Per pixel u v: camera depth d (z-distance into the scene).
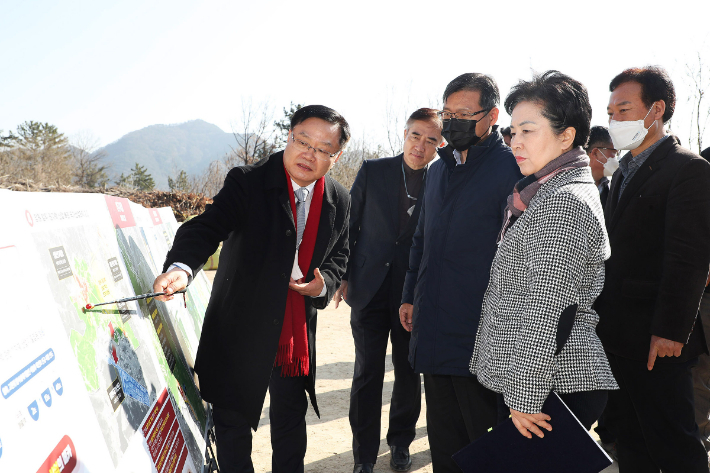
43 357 1.18
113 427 1.41
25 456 1.00
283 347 2.25
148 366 1.90
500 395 2.11
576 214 1.52
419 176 3.17
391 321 3.06
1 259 1.14
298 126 2.14
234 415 2.15
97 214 1.97
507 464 1.62
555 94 1.60
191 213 17.08
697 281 2.06
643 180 2.29
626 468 2.47
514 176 2.08
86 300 1.53
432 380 2.26
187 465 1.93
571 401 1.65
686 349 2.19
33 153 53.03
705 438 2.73
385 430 3.54
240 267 2.13
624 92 2.38
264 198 2.16
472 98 2.15
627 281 2.30
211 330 2.18
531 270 1.54
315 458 3.07
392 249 3.05
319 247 2.34
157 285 1.69
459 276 2.13
